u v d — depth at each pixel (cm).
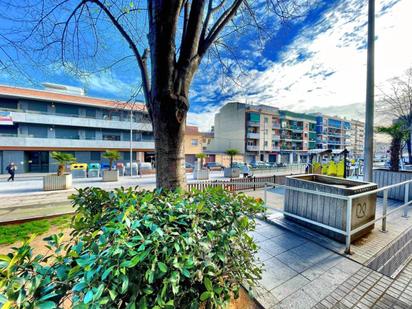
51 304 88
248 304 192
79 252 115
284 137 4038
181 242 125
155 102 232
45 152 2362
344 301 194
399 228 357
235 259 163
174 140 233
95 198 212
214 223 153
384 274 235
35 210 660
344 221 306
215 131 4028
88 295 90
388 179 582
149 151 2905
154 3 222
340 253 279
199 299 138
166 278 114
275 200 782
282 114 4028
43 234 416
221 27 267
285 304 190
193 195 203
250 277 168
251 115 3550
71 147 2395
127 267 107
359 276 231
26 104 2242
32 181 1498
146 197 174
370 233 337
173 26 221
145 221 134
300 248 295
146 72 288
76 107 2483
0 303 79
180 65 236
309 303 191
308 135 4488
